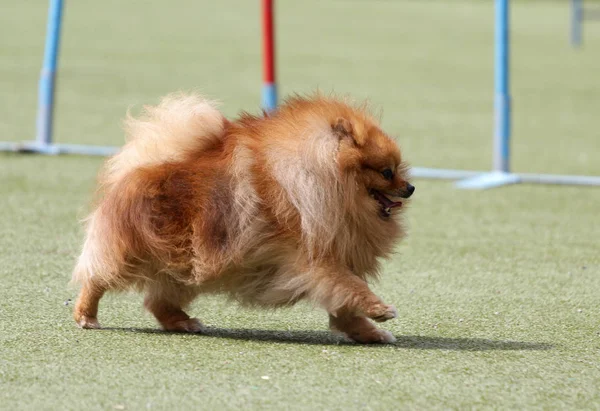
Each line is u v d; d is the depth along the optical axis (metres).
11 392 7.14
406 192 8.83
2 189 15.61
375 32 43.56
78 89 26.62
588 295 10.91
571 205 16.17
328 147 8.50
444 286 11.18
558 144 22.56
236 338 8.91
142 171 8.67
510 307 10.33
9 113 22.98
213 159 8.78
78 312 9.01
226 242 8.48
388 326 9.55
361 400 7.18
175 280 8.84
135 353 8.20
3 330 8.78
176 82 28.42
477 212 15.48
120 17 43.09
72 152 18.81
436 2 59.12
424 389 7.48
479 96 28.83
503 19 17.86
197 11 47.41
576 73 35.09
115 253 8.64
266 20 17.47
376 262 9.02
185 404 6.99
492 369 8.05
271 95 17.66
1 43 33.59
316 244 8.46
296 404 7.05
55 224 13.52
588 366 8.23
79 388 7.25
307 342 8.84
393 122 24.20
